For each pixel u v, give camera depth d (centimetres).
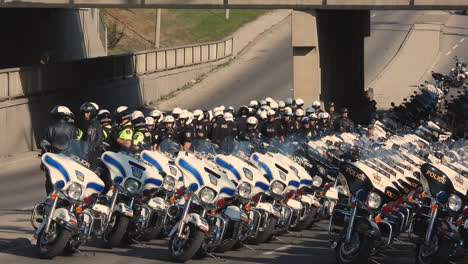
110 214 3716
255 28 19838
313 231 4638
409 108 9131
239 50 17638
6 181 6994
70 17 13238
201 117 5853
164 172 3931
